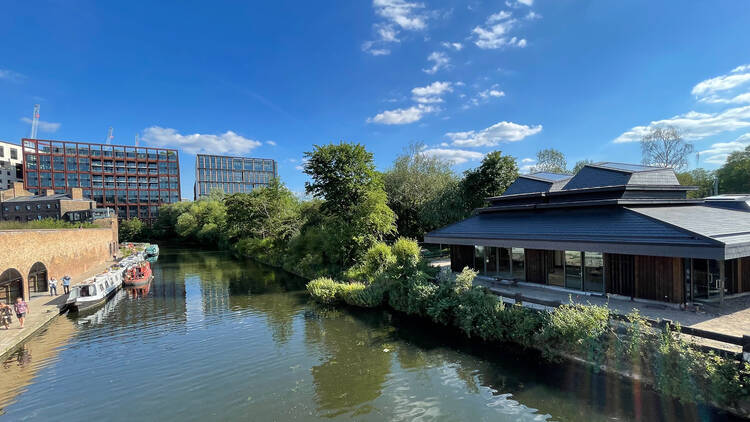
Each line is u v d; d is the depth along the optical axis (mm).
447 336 15555
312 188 33719
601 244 13555
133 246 73562
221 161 181125
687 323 11227
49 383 12555
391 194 43375
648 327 9922
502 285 18922
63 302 23531
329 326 18109
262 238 55344
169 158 122562
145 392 11742
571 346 11320
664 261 13141
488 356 13211
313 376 12516
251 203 55344
